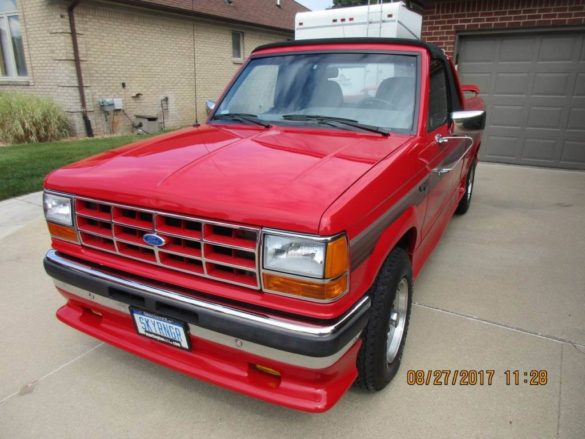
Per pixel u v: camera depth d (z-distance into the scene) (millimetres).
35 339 3326
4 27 13242
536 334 3350
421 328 3418
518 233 5395
